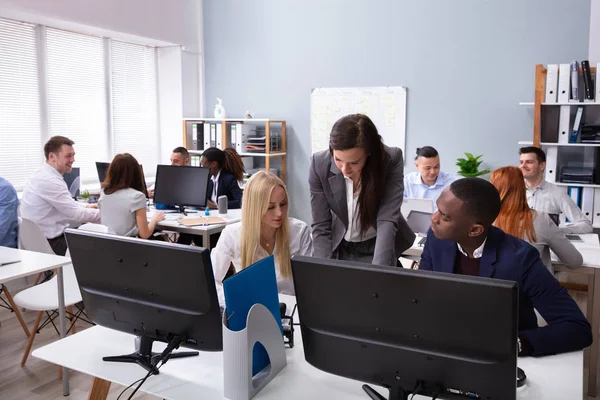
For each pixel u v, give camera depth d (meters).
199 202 4.56
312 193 2.25
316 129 6.08
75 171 4.98
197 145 6.33
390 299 1.19
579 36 4.78
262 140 6.03
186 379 1.51
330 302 1.27
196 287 1.39
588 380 2.85
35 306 2.89
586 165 4.80
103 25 5.30
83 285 1.61
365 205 2.08
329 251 2.25
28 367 3.14
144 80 6.38
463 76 5.30
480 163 5.28
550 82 4.48
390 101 5.65
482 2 5.14
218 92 6.64
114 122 5.98
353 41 5.78
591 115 4.69
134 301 1.52
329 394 1.41
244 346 1.36
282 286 2.23
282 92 6.25
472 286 1.09
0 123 4.77
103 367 1.58
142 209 3.90
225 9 6.46
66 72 5.38
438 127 5.47
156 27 5.94
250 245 2.02
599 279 2.76
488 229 1.62
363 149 1.92
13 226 3.95
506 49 5.08
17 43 4.88
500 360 1.12
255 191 2.00
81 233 1.54
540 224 2.45
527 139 5.09
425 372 1.21
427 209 3.54
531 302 1.64
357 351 1.28
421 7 5.41
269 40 6.25
